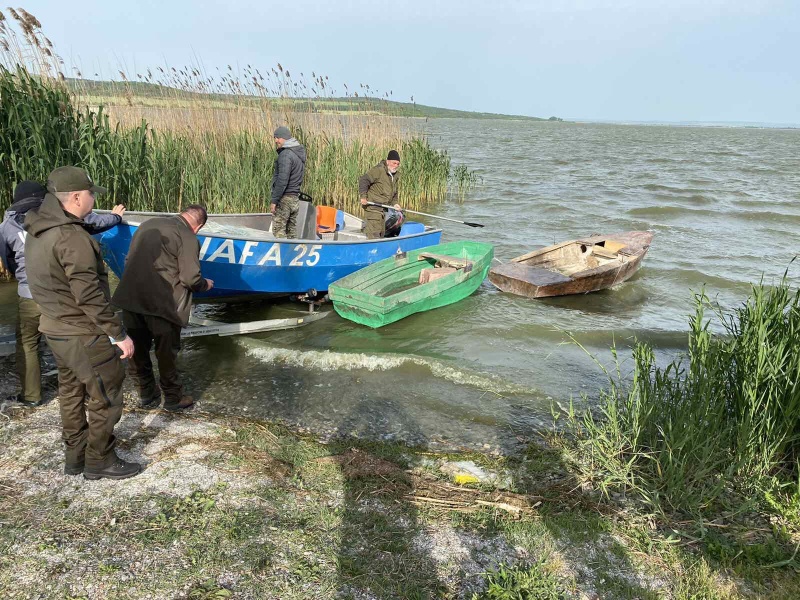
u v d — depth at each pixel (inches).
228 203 374.0
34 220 110.7
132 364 166.1
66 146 289.7
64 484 127.7
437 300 275.6
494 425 171.8
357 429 166.2
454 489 135.2
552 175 939.3
